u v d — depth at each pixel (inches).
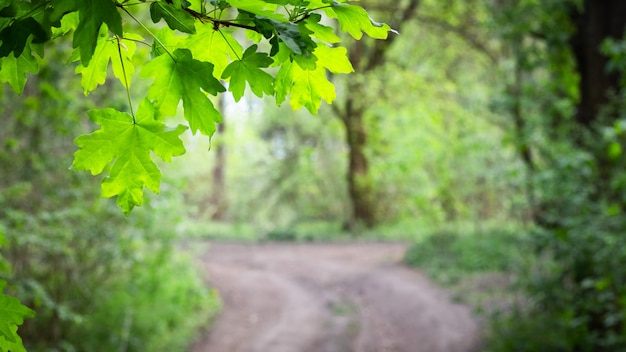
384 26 45.3
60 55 199.3
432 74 628.4
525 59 352.2
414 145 601.0
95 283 294.7
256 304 459.2
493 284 443.2
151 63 42.9
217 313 426.3
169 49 47.4
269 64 44.6
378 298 469.1
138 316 321.4
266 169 990.4
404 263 576.7
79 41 35.3
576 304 278.2
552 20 320.8
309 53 41.9
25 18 38.1
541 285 300.0
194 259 558.6
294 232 803.4
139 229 285.9
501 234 565.9
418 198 611.2
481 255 510.9
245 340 375.9
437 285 476.1
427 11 566.3
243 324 409.1
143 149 44.0
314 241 780.0
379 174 743.7
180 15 41.3
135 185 44.3
